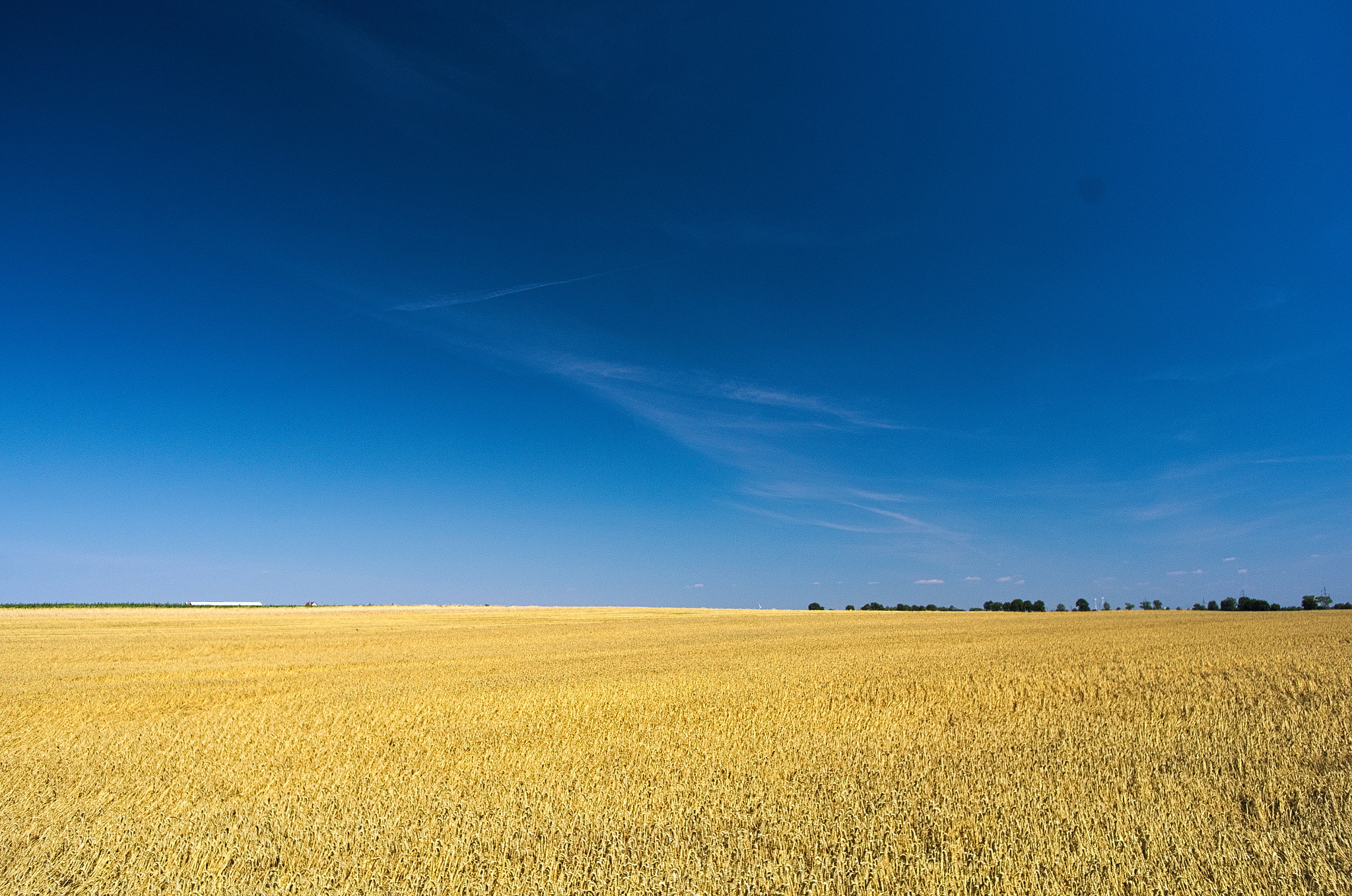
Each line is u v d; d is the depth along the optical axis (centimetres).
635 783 975
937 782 949
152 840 776
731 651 3194
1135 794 884
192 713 1627
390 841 760
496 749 1201
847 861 694
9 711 1645
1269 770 972
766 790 930
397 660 2952
